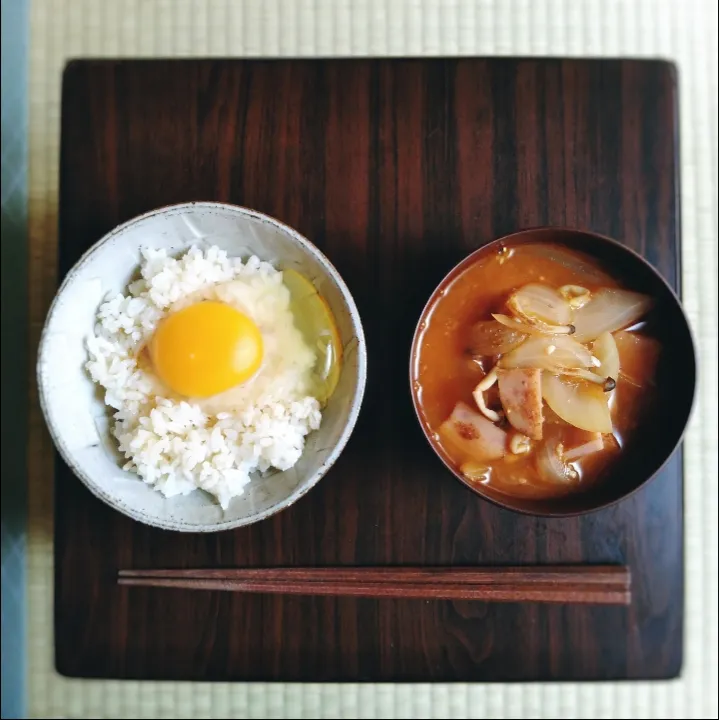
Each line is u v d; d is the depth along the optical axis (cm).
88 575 38
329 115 38
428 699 39
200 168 38
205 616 38
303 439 35
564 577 37
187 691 39
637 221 38
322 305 35
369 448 37
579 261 35
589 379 35
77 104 38
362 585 37
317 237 38
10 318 40
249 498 35
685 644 39
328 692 39
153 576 37
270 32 39
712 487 40
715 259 40
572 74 38
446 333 35
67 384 33
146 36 39
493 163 38
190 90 38
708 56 40
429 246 38
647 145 39
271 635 37
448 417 35
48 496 39
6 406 40
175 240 35
